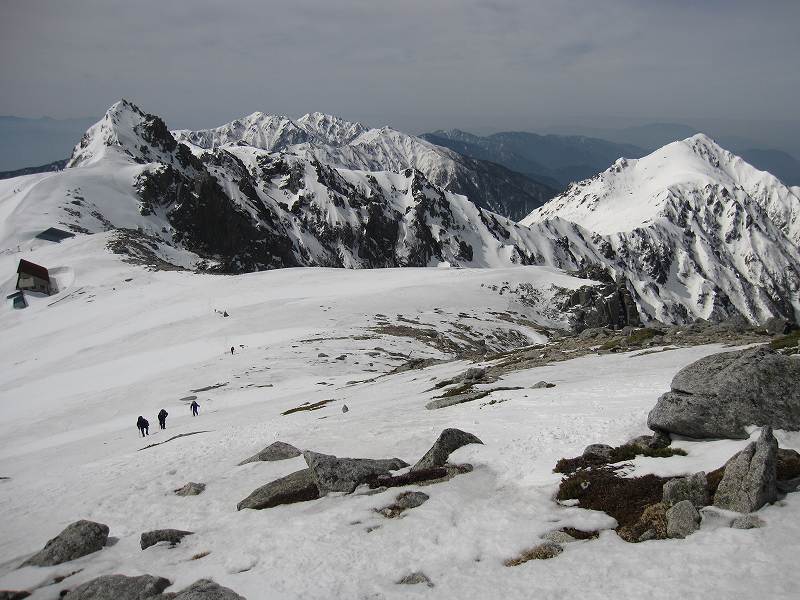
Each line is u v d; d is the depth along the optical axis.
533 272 192.25
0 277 159.00
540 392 34.31
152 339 107.06
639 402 27.16
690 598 12.20
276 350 87.94
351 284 158.00
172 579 17.39
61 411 69.88
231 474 29.44
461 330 115.94
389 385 54.81
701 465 18.47
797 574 12.29
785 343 35.88
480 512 18.98
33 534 25.16
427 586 14.87
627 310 181.88
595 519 17.03
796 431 18.95
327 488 22.95
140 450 42.12
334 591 15.11
